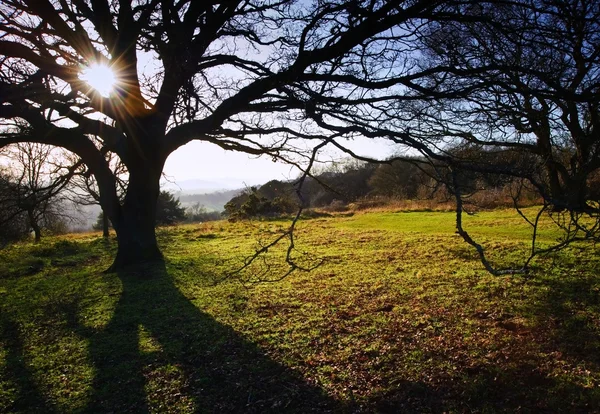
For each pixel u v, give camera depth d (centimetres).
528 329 661
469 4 539
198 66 792
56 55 711
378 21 569
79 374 604
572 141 490
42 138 1005
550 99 447
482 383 513
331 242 1588
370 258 1258
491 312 740
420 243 1435
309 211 2784
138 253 1211
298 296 904
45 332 780
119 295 977
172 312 845
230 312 822
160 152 1121
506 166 406
